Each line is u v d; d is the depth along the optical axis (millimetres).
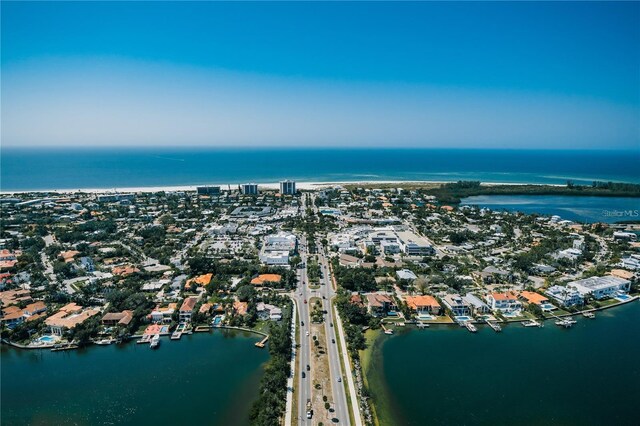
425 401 115375
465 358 138250
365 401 110688
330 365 128250
